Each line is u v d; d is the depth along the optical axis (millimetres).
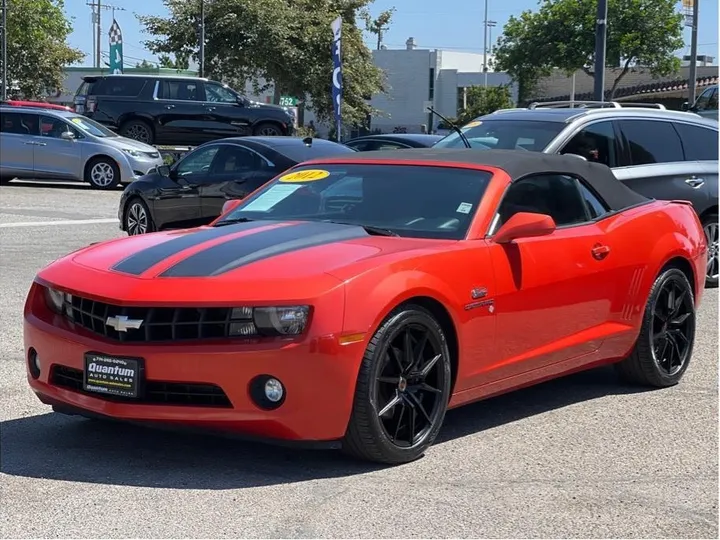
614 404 6012
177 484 4457
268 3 39531
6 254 11672
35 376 4992
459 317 4918
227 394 4336
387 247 4926
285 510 4156
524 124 9609
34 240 12961
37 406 5762
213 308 4391
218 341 4367
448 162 5762
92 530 3922
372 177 5801
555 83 59188
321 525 4000
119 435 5219
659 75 44281
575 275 5633
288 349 4297
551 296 5484
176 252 4867
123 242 5332
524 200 5613
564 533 3975
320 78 40406
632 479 4645
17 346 7223
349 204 5621
